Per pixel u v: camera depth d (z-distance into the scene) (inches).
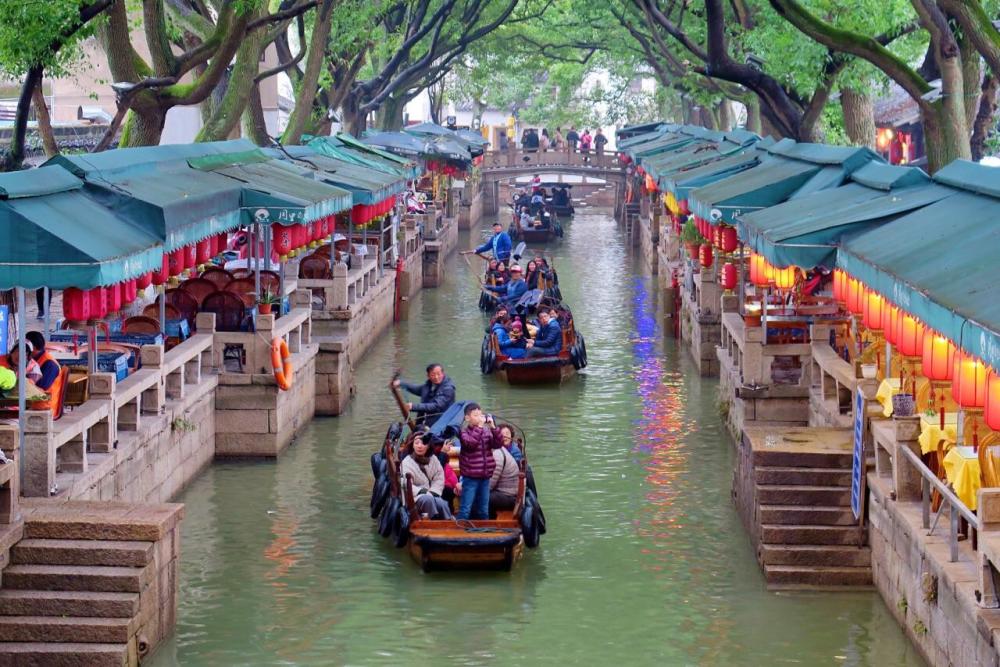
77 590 491.5
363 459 828.0
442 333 1334.9
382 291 1310.3
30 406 543.8
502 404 1010.1
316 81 1289.4
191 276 902.4
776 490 603.5
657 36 1611.7
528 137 3016.7
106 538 504.7
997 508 438.0
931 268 500.7
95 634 480.7
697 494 759.7
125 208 605.6
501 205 3157.0
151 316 797.2
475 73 2509.8
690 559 642.8
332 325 1023.6
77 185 597.6
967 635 450.6
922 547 503.5
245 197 802.8
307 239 947.3
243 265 1014.4
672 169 1286.9
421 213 1756.9
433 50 1872.5
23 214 507.5
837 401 706.8
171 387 734.5
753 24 1212.5
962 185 625.3
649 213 2030.0
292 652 532.4
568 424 944.9
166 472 705.6
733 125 2222.0
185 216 660.1
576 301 1582.2
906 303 495.5
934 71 1051.9
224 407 810.8
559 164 2787.9
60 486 550.0
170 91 965.2
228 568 628.7
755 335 805.9
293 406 871.1
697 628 557.0
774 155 1030.4
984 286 445.7
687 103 2381.9
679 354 1226.6
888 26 1055.6
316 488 761.0
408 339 1298.0
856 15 1025.5
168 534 524.1
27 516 508.7
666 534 684.7
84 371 642.2
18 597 484.1
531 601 591.2
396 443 738.2
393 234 1408.7
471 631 558.3
